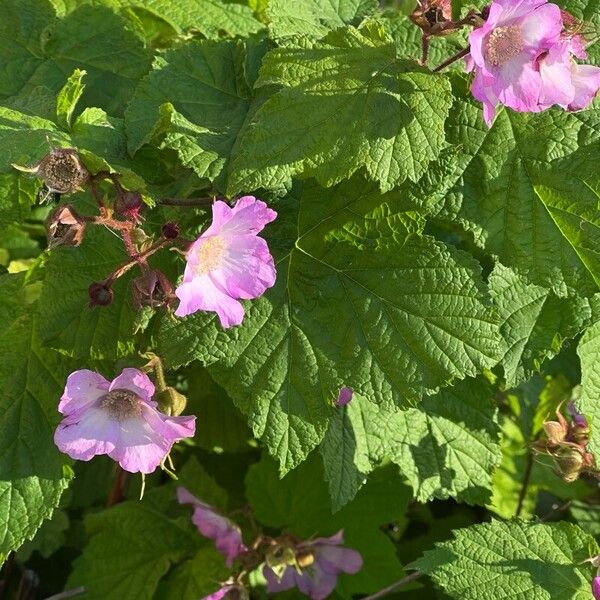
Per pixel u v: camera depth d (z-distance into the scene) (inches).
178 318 17.6
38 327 18.4
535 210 18.2
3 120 17.3
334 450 19.5
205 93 18.7
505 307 19.1
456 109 18.4
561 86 16.8
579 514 25.9
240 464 26.2
